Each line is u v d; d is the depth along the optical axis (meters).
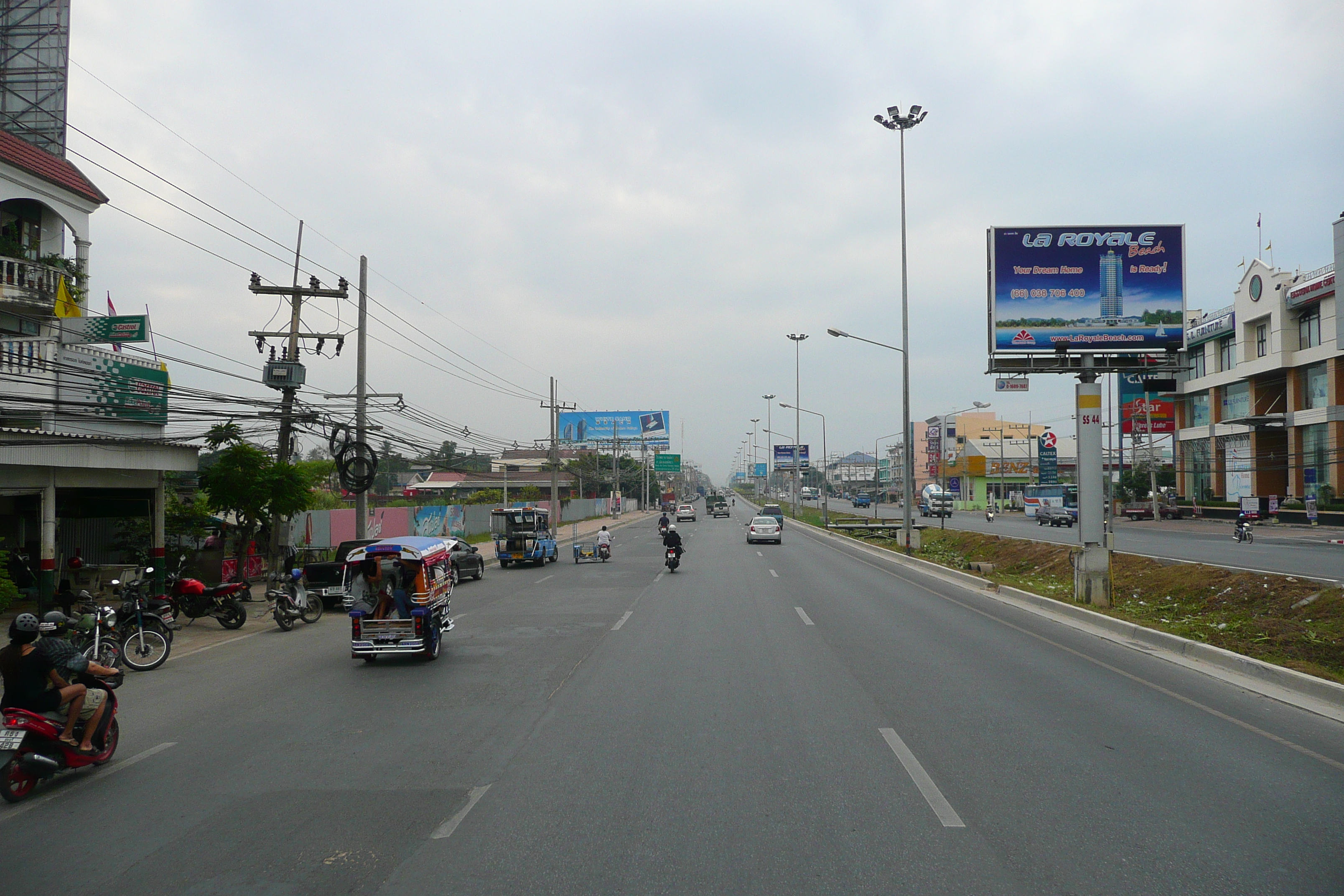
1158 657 12.35
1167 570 20.91
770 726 8.50
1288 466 53.09
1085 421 19.05
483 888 4.92
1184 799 6.28
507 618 17.78
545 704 9.70
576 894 4.82
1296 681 10.00
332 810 6.33
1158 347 20.19
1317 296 49.38
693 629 15.42
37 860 5.49
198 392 20.77
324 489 54.81
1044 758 7.34
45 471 18.23
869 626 15.69
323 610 21.22
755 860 5.26
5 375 18.30
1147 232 20.50
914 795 6.42
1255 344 56.47
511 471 105.50
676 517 88.00
